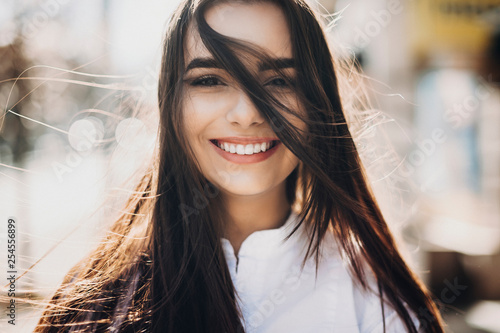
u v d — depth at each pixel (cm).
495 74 536
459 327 339
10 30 342
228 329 121
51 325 133
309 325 129
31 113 364
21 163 367
